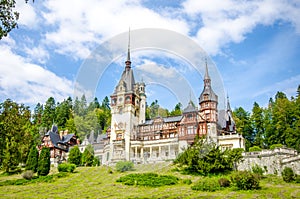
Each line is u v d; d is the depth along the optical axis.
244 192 23.20
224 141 40.69
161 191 24.61
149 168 30.23
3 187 29.89
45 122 74.69
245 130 59.16
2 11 11.44
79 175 33.94
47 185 30.20
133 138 29.06
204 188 24.69
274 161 31.98
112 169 30.64
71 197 23.12
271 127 53.66
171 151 30.22
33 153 40.22
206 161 30.55
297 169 30.31
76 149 42.41
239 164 32.91
